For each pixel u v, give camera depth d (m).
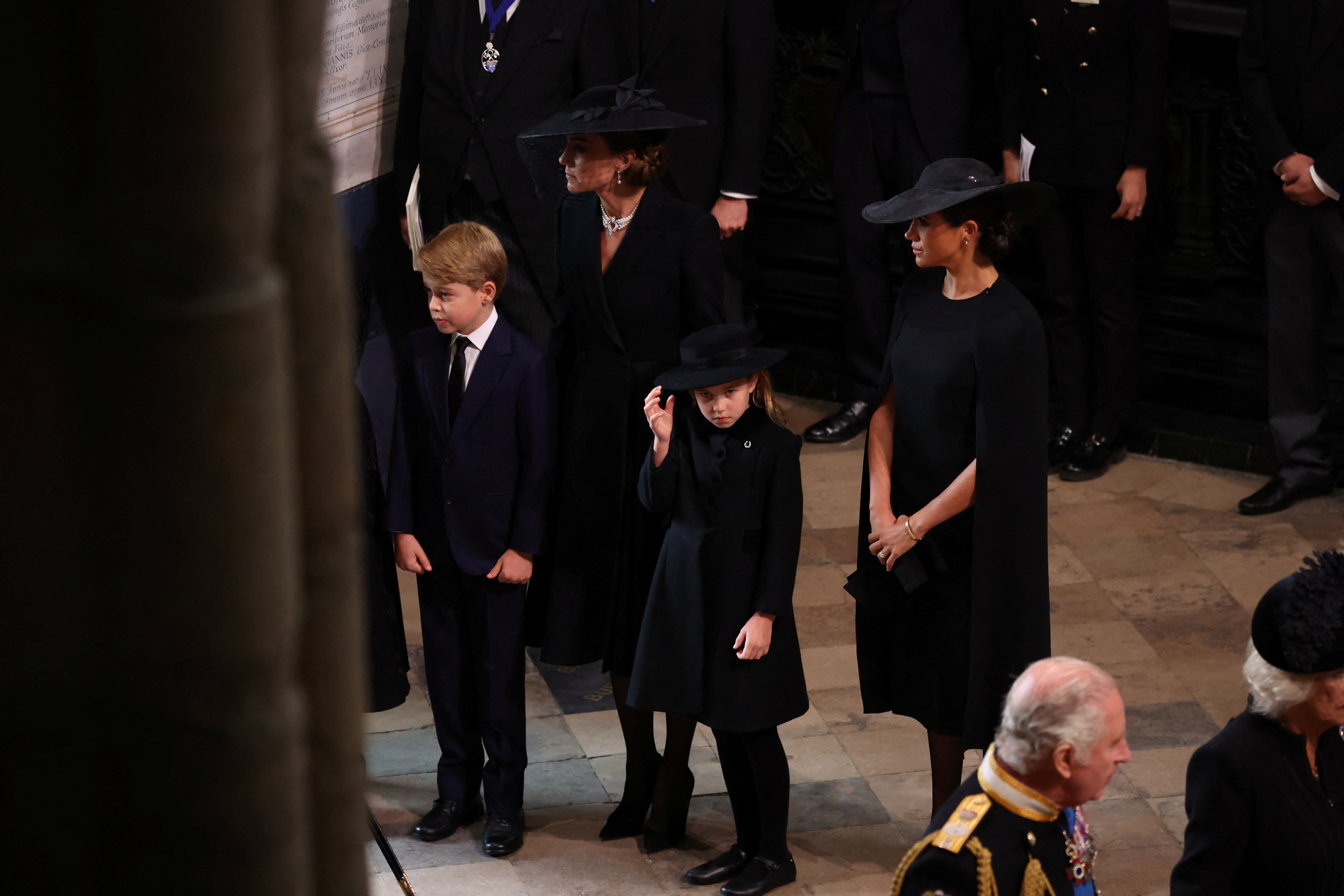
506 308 21.56
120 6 2.30
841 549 22.23
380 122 20.95
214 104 2.38
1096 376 23.88
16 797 2.57
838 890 14.91
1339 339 23.08
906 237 13.98
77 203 2.40
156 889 2.64
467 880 15.14
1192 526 22.39
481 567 15.27
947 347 13.83
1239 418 24.20
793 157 26.41
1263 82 21.48
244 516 2.52
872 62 23.89
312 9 2.76
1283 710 9.41
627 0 21.45
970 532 14.08
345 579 3.04
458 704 15.92
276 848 2.69
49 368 2.40
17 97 2.34
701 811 16.50
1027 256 24.89
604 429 15.33
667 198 15.26
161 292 2.40
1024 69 22.72
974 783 9.11
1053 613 20.34
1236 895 9.66
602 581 15.59
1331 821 9.52
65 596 2.48
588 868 15.41
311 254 2.85
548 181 16.73
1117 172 22.61
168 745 2.57
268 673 2.63
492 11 20.59
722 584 14.20
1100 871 15.16
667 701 14.51
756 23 21.80
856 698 18.73
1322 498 22.80
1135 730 17.80
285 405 2.57
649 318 15.15
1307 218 21.72
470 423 15.17
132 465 2.44
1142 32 22.14
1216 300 24.02
